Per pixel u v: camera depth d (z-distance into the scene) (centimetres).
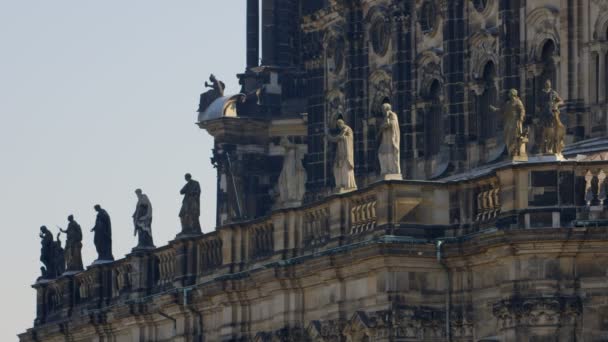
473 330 18112
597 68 18725
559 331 17450
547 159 17488
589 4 18800
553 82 19225
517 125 17700
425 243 18175
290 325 19588
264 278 19775
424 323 18250
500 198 17838
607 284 17412
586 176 17475
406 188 18300
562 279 17462
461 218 18238
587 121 18762
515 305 17538
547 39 19225
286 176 19850
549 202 17475
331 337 19025
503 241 17500
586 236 17338
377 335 18338
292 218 19725
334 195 19000
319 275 19188
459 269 18212
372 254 18262
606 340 17425
